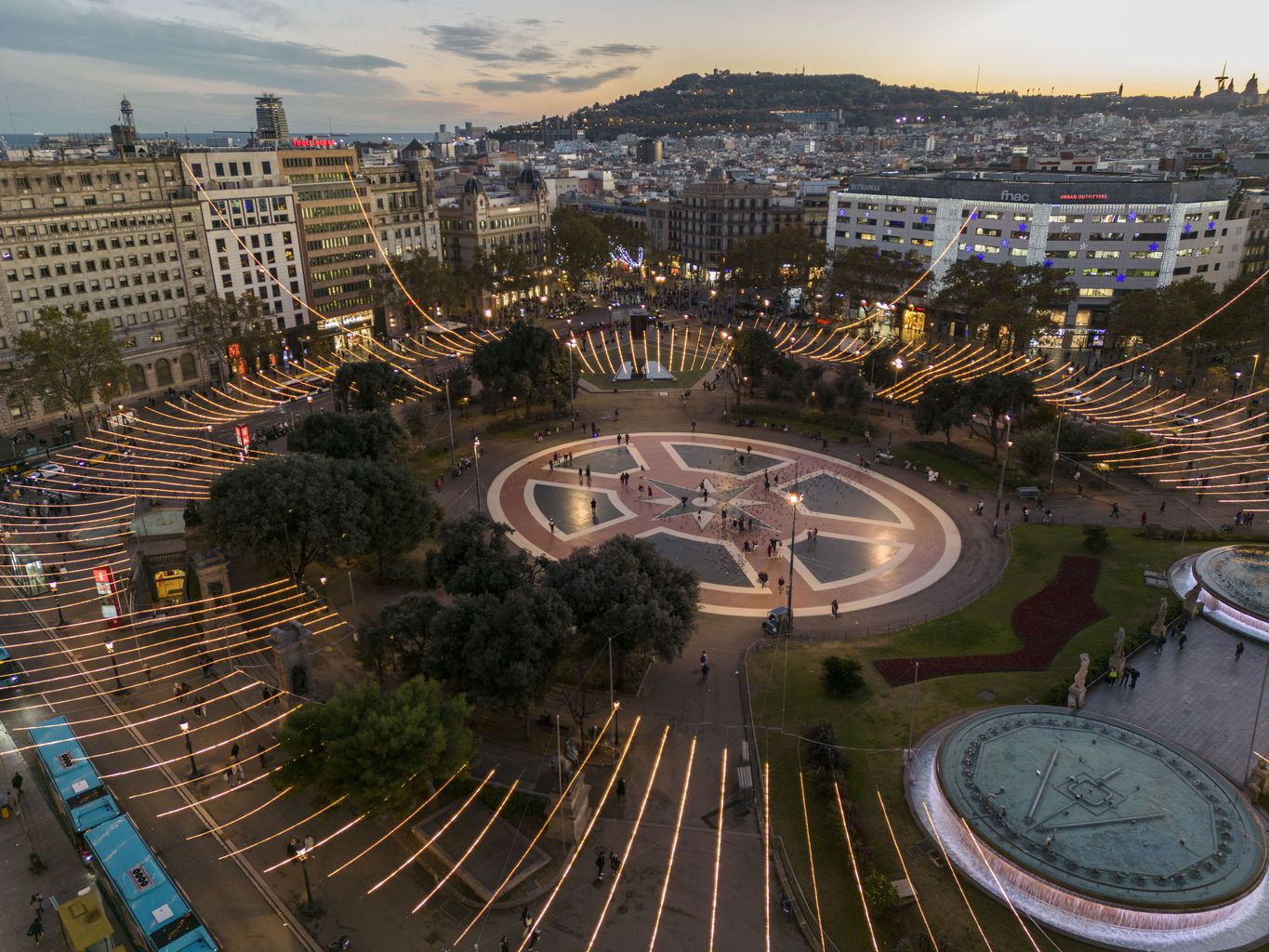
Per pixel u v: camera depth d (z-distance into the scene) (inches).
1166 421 4286.4
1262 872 1501.0
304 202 5915.4
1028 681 2166.6
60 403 4153.5
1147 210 5541.3
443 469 3838.6
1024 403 3828.7
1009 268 5295.3
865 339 6422.2
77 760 1873.8
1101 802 1660.9
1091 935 1453.0
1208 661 2260.1
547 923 1517.0
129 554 2992.1
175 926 1459.2
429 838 1688.0
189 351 5260.8
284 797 1843.0
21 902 1610.5
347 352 6028.5
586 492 3563.0
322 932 1504.7
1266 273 4854.8
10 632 2527.1
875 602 2667.3
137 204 4899.1
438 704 1685.5
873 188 7022.6
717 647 2416.3
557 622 1883.6
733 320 7091.5
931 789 1797.5
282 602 2623.0
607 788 1846.7
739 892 1581.0
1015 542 3014.3
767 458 3956.7
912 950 1422.2
